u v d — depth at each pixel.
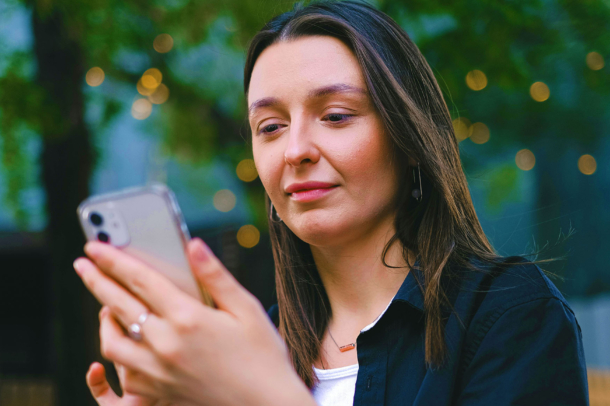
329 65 0.97
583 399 0.84
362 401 0.96
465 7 3.89
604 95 5.25
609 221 8.78
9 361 8.37
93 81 4.25
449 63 4.11
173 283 0.65
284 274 1.23
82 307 4.16
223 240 6.32
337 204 0.97
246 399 0.60
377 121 0.99
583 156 7.05
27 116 3.76
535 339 0.86
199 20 4.30
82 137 4.18
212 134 5.58
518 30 4.01
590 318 8.62
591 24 4.20
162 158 5.95
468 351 0.90
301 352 1.12
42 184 4.25
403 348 0.98
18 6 3.97
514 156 6.30
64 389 4.08
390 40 1.07
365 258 1.06
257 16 4.12
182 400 0.63
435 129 1.06
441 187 1.02
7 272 8.45
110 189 6.35
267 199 1.31
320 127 0.98
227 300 0.61
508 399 0.82
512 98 5.17
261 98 1.01
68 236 4.17
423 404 0.87
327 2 1.10
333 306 1.13
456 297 0.96
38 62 3.97
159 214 0.66
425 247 1.02
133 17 4.31
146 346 0.62
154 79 4.72
